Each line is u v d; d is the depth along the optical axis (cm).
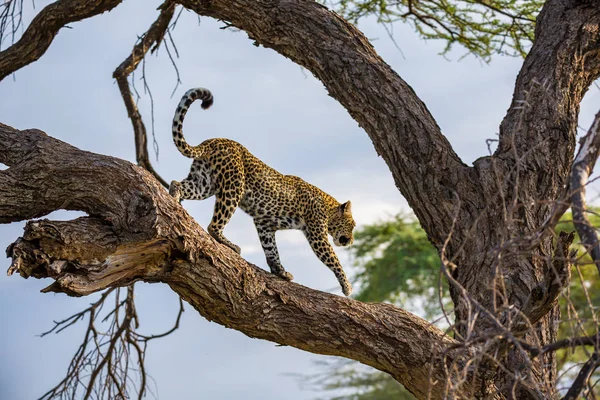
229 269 1045
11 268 888
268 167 1343
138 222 970
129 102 1755
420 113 1281
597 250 674
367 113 1294
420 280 3600
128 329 1506
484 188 1204
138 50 1691
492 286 702
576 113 1286
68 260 929
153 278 1023
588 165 714
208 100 1270
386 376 3300
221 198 1260
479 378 1047
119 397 1427
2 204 1042
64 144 1085
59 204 1041
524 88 1300
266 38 1394
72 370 1408
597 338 661
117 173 1005
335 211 1491
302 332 1097
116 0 1561
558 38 1337
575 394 692
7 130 1122
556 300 991
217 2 1408
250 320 1077
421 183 1237
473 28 1839
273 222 1373
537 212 1188
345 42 1351
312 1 1403
